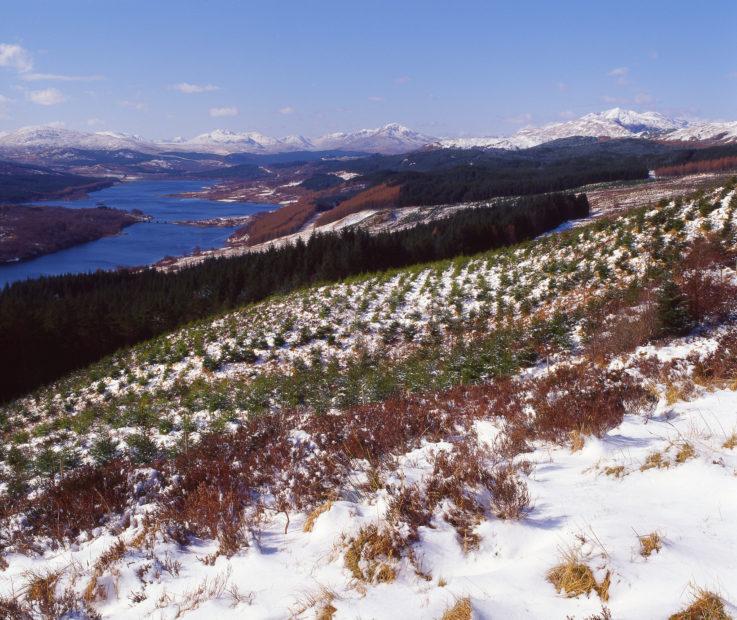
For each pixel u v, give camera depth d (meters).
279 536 5.10
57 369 45.72
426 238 68.44
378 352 21.73
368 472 5.92
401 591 3.69
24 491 9.50
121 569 4.70
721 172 153.75
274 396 17.47
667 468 4.73
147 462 9.84
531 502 4.65
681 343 11.27
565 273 24.02
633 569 3.28
